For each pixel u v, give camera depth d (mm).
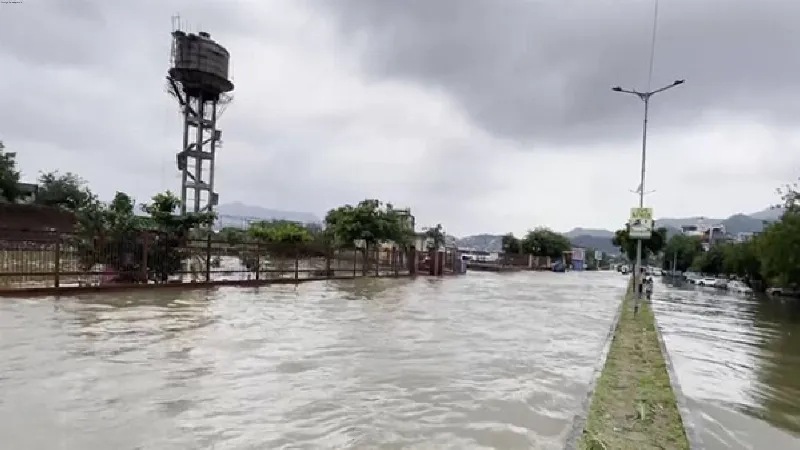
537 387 6938
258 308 13336
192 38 49656
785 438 6188
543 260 73438
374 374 7164
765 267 34500
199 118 50969
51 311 10969
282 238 27688
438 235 48000
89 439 4379
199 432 4684
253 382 6391
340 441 4672
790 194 31672
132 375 6367
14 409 4988
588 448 4148
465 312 15211
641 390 6117
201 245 18734
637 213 14969
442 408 5809
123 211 16547
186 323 10312
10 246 13422
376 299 17391
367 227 30734
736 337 15367
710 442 5945
